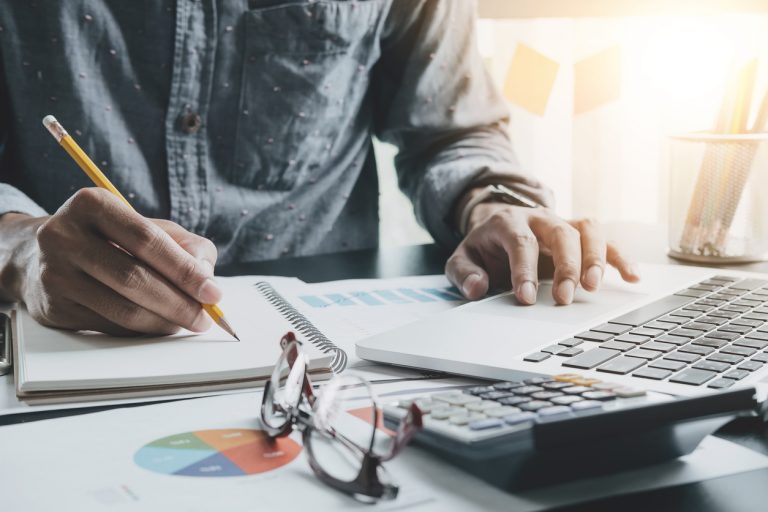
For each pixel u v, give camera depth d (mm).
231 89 1064
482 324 606
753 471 375
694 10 1541
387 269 933
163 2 1012
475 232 815
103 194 580
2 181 1035
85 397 491
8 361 557
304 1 1061
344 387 505
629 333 564
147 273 569
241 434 422
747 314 610
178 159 1052
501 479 350
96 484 362
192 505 340
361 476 349
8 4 980
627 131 1583
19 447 407
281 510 335
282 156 1104
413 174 1183
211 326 618
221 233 1105
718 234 899
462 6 1151
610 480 365
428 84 1143
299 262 981
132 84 1025
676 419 357
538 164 1575
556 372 486
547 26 1525
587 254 736
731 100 912
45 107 1007
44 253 581
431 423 374
